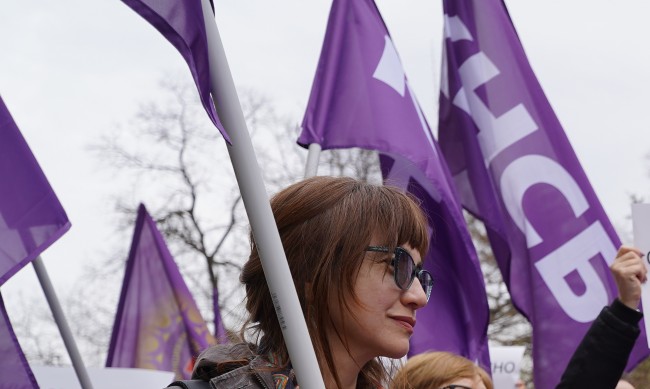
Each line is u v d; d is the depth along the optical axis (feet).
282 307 7.79
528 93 21.18
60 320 17.98
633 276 14.29
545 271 20.29
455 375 14.38
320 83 19.44
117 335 29.68
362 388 9.32
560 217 20.51
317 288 8.59
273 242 7.82
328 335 8.63
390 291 8.63
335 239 8.61
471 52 21.50
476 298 19.27
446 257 19.54
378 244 8.66
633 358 19.21
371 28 19.80
